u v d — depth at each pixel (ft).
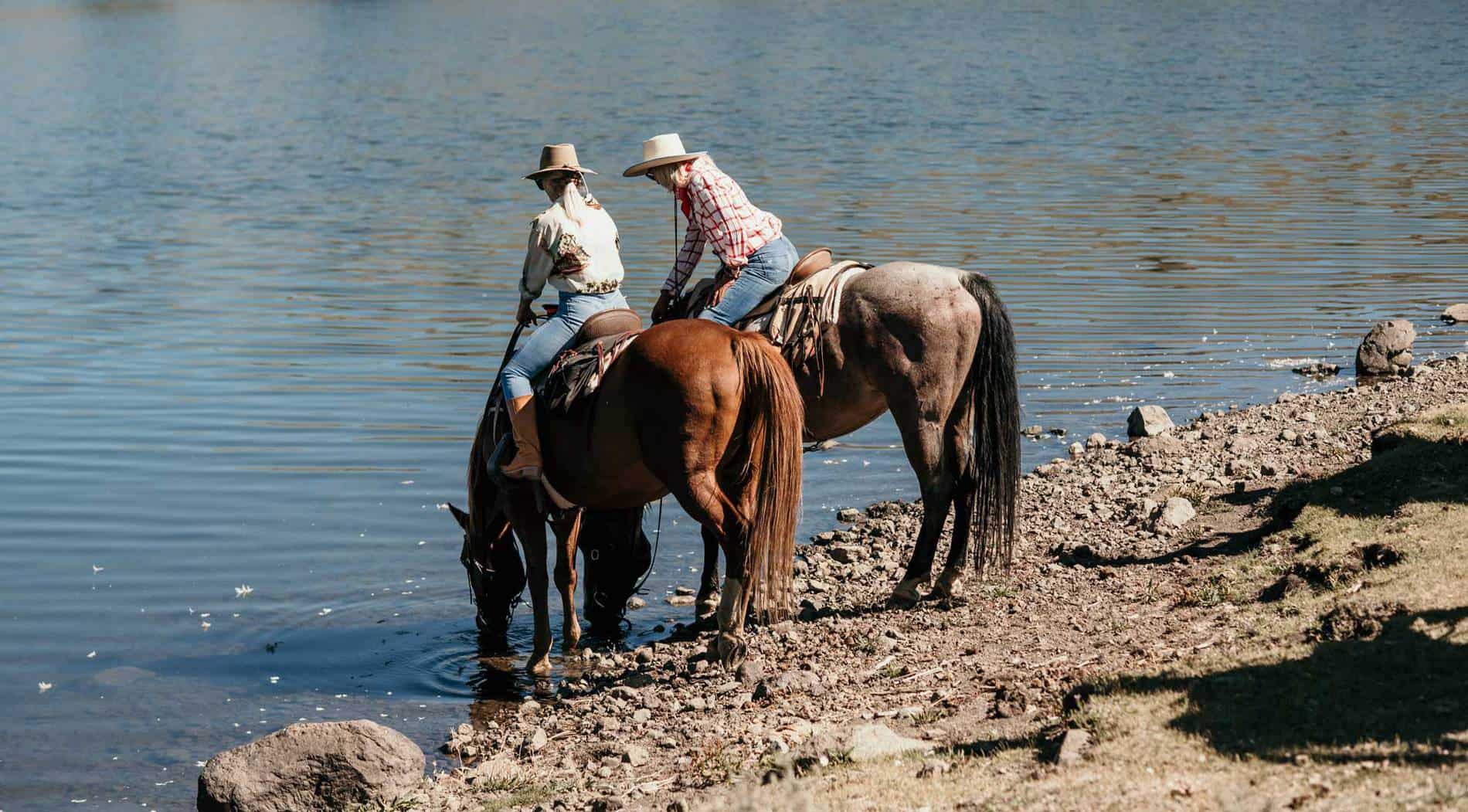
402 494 47.50
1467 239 89.45
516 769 27.32
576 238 31.42
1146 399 57.62
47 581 39.93
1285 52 276.41
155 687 33.19
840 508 46.50
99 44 376.89
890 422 57.36
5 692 32.89
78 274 86.74
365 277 84.69
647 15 465.88
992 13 436.76
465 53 328.08
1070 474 47.16
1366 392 53.88
